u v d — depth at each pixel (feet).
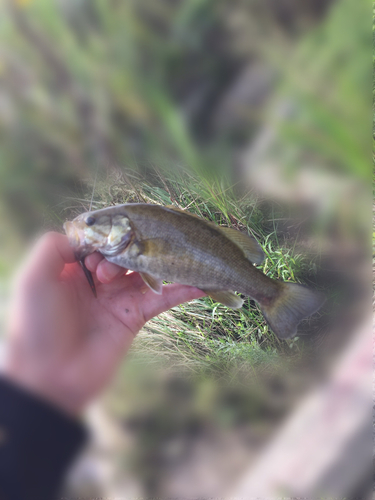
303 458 1.11
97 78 1.71
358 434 1.07
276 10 1.53
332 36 1.40
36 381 1.07
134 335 1.28
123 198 1.86
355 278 1.46
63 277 1.20
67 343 1.13
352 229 1.47
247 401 1.40
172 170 1.72
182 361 1.65
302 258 1.58
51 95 1.79
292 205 1.60
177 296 1.28
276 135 1.54
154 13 1.66
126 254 1.10
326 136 1.38
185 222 1.12
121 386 1.32
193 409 1.41
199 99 1.70
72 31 1.69
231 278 1.14
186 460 1.26
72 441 1.08
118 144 1.79
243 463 1.22
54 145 1.86
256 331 1.64
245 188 1.68
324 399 1.16
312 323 1.55
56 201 1.89
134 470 1.23
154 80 1.69
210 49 1.65
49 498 1.01
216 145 1.67
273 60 1.50
